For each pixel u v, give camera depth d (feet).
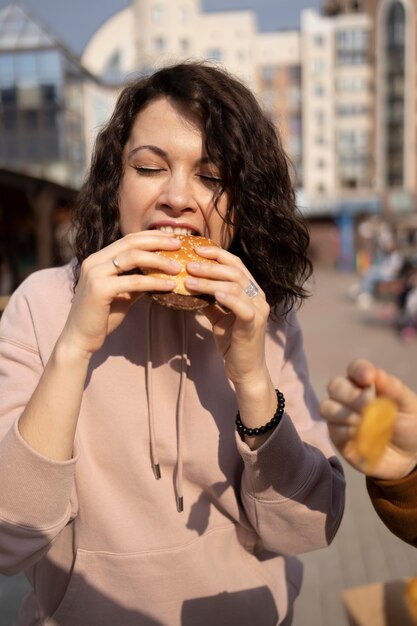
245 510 4.28
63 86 74.69
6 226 50.08
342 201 141.08
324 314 54.24
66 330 3.48
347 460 2.76
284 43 191.42
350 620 3.40
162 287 3.38
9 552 3.53
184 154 4.01
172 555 4.09
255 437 3.89
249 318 3.46
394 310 49.06
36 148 75.46
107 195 4.41
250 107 4.29
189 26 182.29
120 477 4.16
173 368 4.29
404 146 185.88
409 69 183.01
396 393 2.75
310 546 4.23
